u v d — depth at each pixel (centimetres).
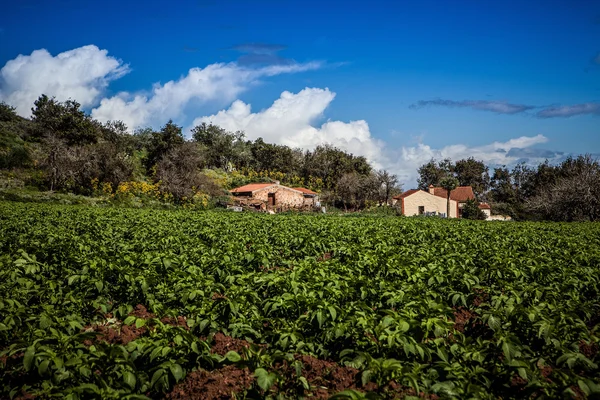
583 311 897
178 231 2020
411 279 1061
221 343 788
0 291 912
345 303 914
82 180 5288
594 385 547
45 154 5506
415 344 642
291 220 2912
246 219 3000
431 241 2080
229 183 8181
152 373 641
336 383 644
